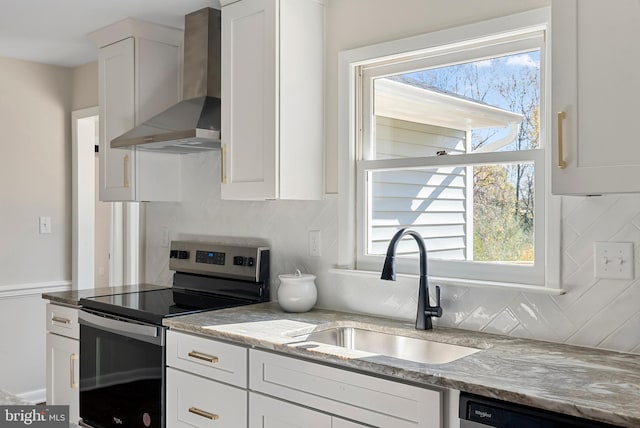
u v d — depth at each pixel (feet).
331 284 9.03
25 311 13.29
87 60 13.33
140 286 11.69
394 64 8.54
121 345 9.02
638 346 6.23
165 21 10.70
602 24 5.40
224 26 9.16
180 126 9.21
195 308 9.00
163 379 8.39
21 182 13.23
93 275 14.14
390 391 5.82
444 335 7.18
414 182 8.38
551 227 6.79
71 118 14.03
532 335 6.97
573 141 5.56
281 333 7.31
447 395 5.48
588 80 5.47
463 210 7.90
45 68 13.64
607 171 5.35
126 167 10.85
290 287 8.69
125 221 13.21
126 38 10.75
